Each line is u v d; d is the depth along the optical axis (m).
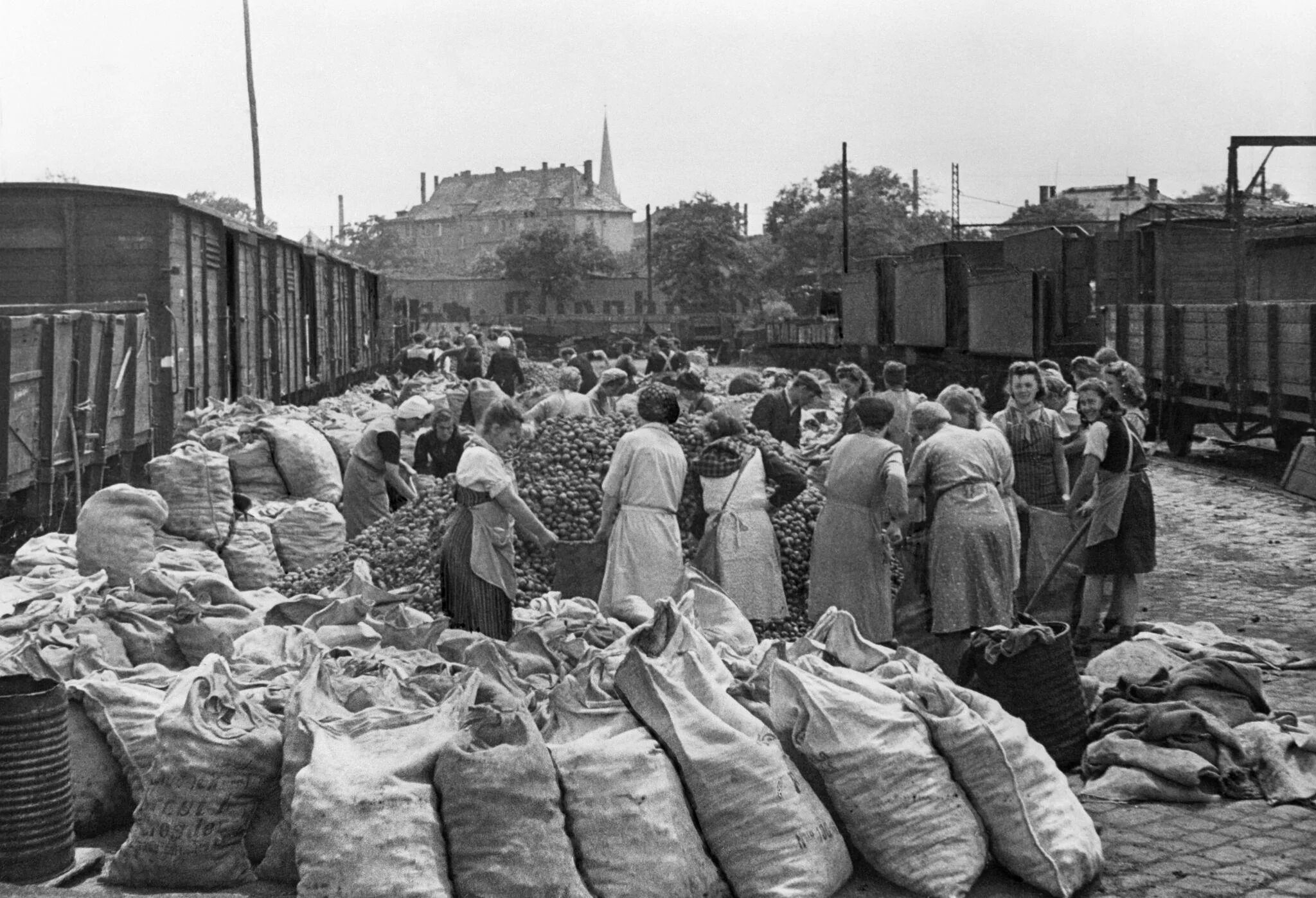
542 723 5.42
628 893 4.76
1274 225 26.61
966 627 8.18
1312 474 17.81
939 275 36.22
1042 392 9.97
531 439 10.38
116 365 13.88
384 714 5.30
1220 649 8.69
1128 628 9.38
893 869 5.08
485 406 16.34
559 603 7.97
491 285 122.00
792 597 9.50
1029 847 5.11
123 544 8.55
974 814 5.21
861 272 45.69
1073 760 6.59
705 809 4.99
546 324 92.69
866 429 8.52
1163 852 5.52
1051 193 94.31
